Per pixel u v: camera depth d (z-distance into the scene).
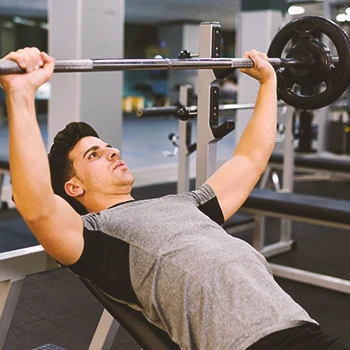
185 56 1.83
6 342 2.64
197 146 2.01
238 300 1.34
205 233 1.47
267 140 1.78
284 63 1.89
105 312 2.06
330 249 4.23
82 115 5.30
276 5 7.32
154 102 18.50
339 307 3.18
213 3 12.66
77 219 1.42
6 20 17.02
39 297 3.20
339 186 6.78
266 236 4.54
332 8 7.52
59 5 5.27
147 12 14.84
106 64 1.39
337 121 7.96
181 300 1.37
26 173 1.28
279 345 1.32
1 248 2.58
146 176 6.93
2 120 14.16
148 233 1.43
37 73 1.26
